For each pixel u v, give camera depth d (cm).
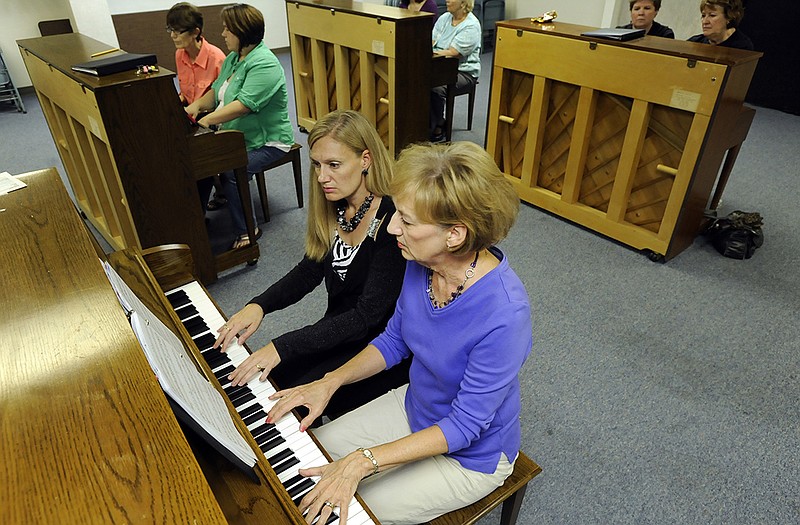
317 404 117
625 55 254
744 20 477
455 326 106
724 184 310
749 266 277
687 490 167
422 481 115
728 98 237
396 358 132
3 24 508
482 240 98
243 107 281
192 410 79
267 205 317
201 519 59
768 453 178
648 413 193
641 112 259
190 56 337
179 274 156
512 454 119
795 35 455
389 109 368
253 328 145
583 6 605
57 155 406
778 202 337
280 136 304
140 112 211
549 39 283
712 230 297
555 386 204
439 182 93
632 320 239
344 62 391
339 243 152
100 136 215
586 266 279
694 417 191
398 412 134
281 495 88
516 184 344
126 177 218
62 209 128
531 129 316
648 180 278
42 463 64
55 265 105
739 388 203
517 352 102
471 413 104
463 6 419
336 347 149
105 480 63
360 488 114
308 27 405
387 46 344
